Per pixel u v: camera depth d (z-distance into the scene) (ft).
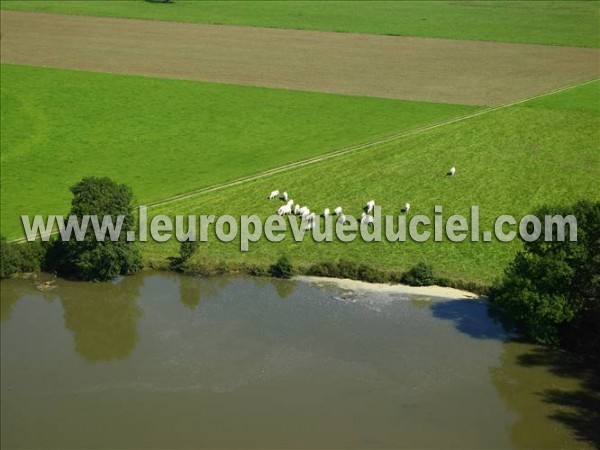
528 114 354.95
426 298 220.23
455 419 173.27
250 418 173.06
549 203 268.41
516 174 291.79
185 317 213.87
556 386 183.73
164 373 188.96
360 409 176.24
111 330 208.44
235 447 164.66
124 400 178.81
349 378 186.80
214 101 388.57
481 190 280.10
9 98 394.32
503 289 207.00
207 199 277.23
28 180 297.53
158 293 226.17
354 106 377.91
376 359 193.88
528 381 185.47
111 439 166.50
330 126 350.84
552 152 310.86
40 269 237.86
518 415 174.40
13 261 233.96
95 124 358.64
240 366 191.62
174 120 362.74
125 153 324.39
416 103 379.76
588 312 199.82
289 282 230.07
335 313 214.07
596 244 198.49
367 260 237.66
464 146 320.09
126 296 225.15
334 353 196.44
